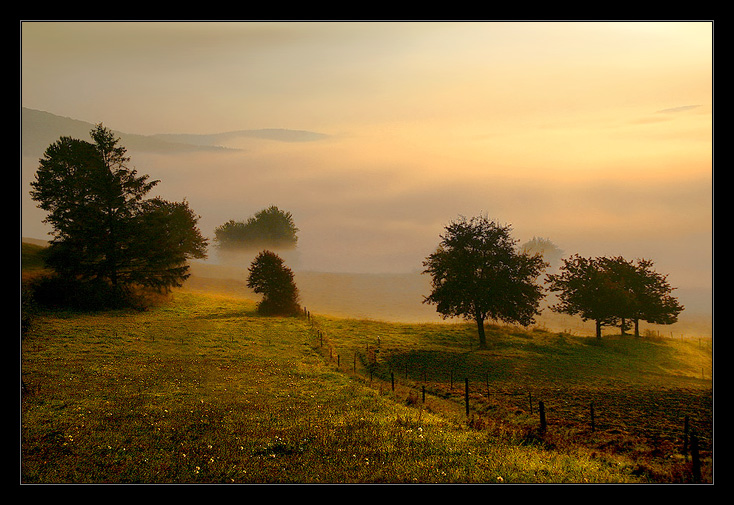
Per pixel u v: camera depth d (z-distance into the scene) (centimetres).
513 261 8769
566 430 3103
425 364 6512
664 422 3603
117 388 4056
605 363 7338
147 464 2089
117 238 10288
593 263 10062
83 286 9169
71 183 10319
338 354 6738
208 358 5959
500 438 2658
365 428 2777
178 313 9244
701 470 2161
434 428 2833
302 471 2005
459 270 8600
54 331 6994
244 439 2497
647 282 9894
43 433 2606
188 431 2688
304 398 3906
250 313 9494
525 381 5800
